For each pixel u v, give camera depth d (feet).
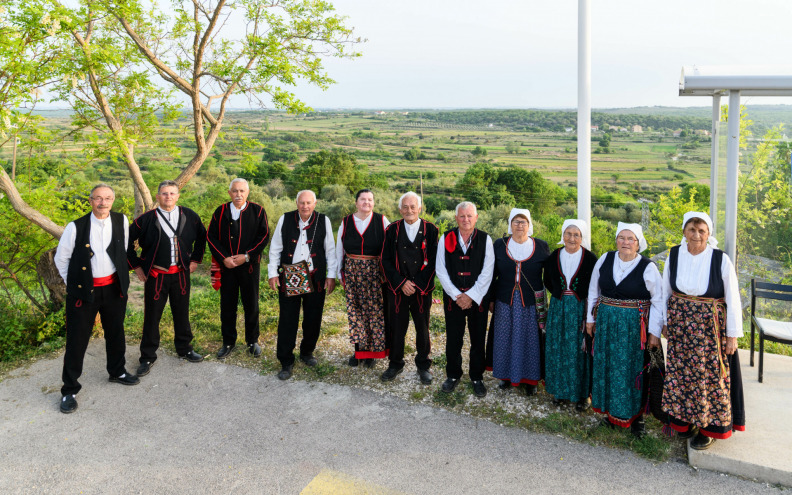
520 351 12.51
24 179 20.30
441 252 12.93
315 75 21.20
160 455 10.85
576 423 11.76
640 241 10.65
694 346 9.96
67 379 12.75
